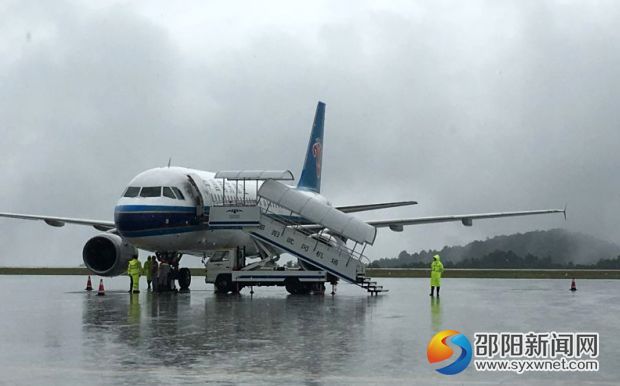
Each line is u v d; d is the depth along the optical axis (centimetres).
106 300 2688
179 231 3150
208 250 3522
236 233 3575
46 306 2395
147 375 1165
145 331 1691
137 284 3125
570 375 1212
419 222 3866
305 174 4331
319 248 3109
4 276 6334
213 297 2905
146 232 3062
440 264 2998
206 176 3453
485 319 1973
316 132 4453
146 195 3114
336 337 1589
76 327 1769
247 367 1232
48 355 1349
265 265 3347
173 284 3381
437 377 1172
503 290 3650
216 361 1287
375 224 3891
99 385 1094
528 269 6494
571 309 2320
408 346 1460
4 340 1541
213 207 3175
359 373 1190
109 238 3353
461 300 2773
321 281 3073
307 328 1752
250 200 3775
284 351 1395
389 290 3641
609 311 2241
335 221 3100
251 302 2598
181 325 1811
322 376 1163
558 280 5341
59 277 6041
